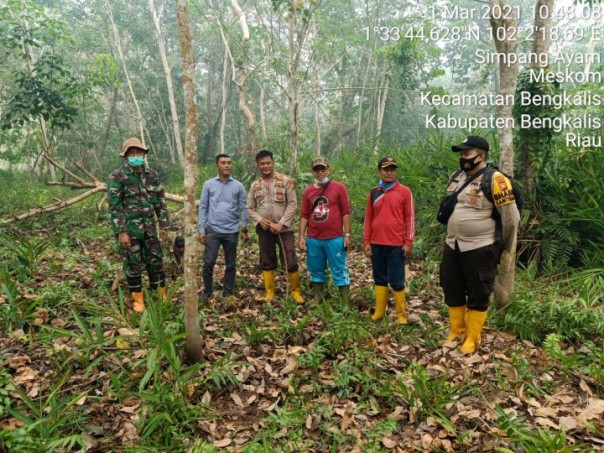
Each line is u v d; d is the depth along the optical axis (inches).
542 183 244.7
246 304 196.5
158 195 179.8
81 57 863.7
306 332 163.3
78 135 784.3
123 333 149.0
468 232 143.4
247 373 134.4
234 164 462.6
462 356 146.3
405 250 168.9
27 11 447.5
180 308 175.9
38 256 216.1
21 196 450.6
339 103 875.4
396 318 177.0
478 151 142.7
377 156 393.1
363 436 109.9
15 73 435.2
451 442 107.7
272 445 106.1
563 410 119.8
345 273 188.9
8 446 86.8
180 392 117.4
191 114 122.3
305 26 341.4
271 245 199.8
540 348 152.8
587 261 221.8
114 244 278.8
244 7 672.4
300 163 427.2
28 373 126.0
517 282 214.2
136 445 99.5
